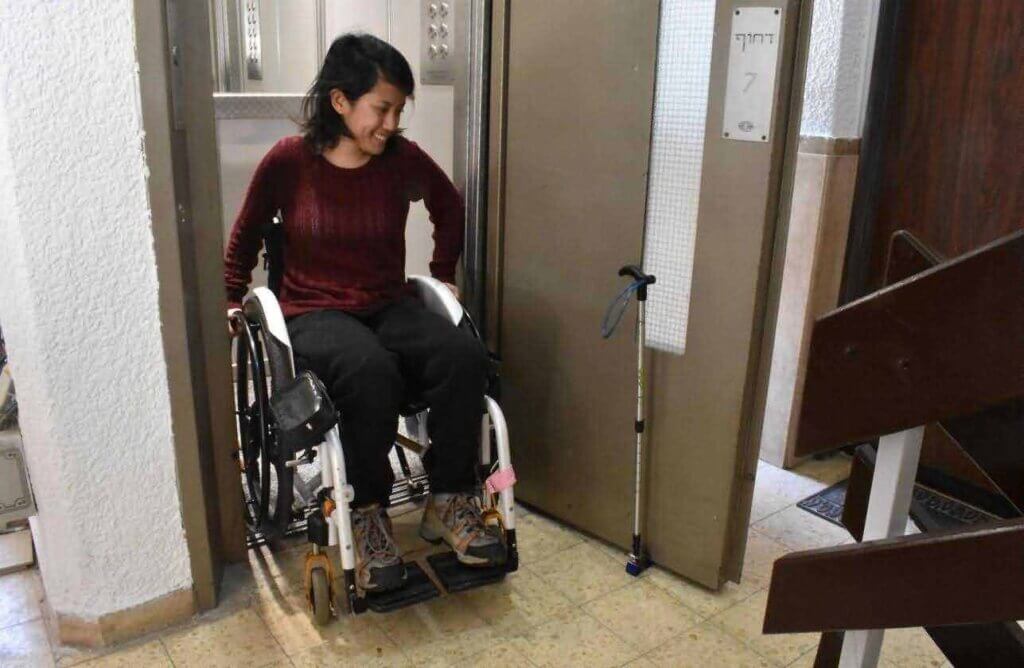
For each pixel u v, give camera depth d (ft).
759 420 5.95
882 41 7.47
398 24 8.00
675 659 5.60
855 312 2.42
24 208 4.54
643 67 5.78
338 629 5.79
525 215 6.85
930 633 3.40
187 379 5.32
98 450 5.12
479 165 7.14
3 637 5.55
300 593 6.16
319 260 6.10
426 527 6.36
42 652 5.42
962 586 2.07
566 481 7.08
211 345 5.80
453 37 7.27
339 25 8.95
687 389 6.09
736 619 6.03
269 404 5.46
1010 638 3.10
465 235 7.41
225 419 6.00
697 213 5.76
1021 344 2.15
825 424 2.59
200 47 5.25
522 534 7.12
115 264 4.90
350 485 5.58
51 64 4.45
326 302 6.05
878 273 8.06
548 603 6.17
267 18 8.99
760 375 5.87
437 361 5.71
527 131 6.65
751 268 5.57
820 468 8.41
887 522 2.87
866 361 2.44
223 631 5.72
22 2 4.30
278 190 6.03
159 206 4.95
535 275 6.89
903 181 7.74
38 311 4.71
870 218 7.98
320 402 5.00
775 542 7.07
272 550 6.66
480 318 7.54
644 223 6.06
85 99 4.58
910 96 7.54
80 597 5.36
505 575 6.11
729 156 5.52
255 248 6.21
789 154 5.41
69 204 4.67
